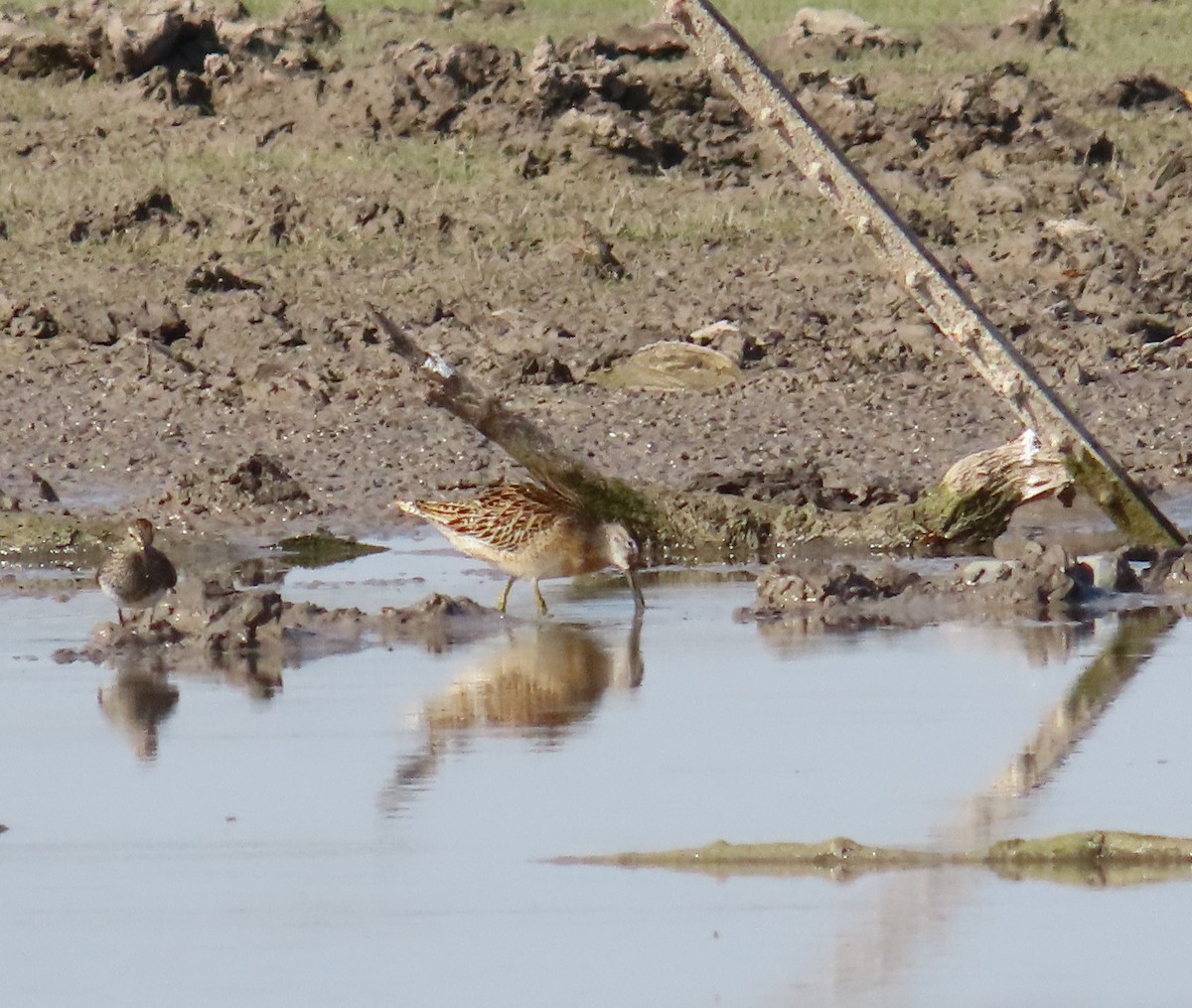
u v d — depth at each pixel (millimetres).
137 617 30250
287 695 26422
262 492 40406
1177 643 29391
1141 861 19531
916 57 98375
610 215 70750
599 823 20672
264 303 58906
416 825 20672
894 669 27672
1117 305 60000
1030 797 21453
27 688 26906
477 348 55031
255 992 16453
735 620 31438
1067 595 32031
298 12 96500
